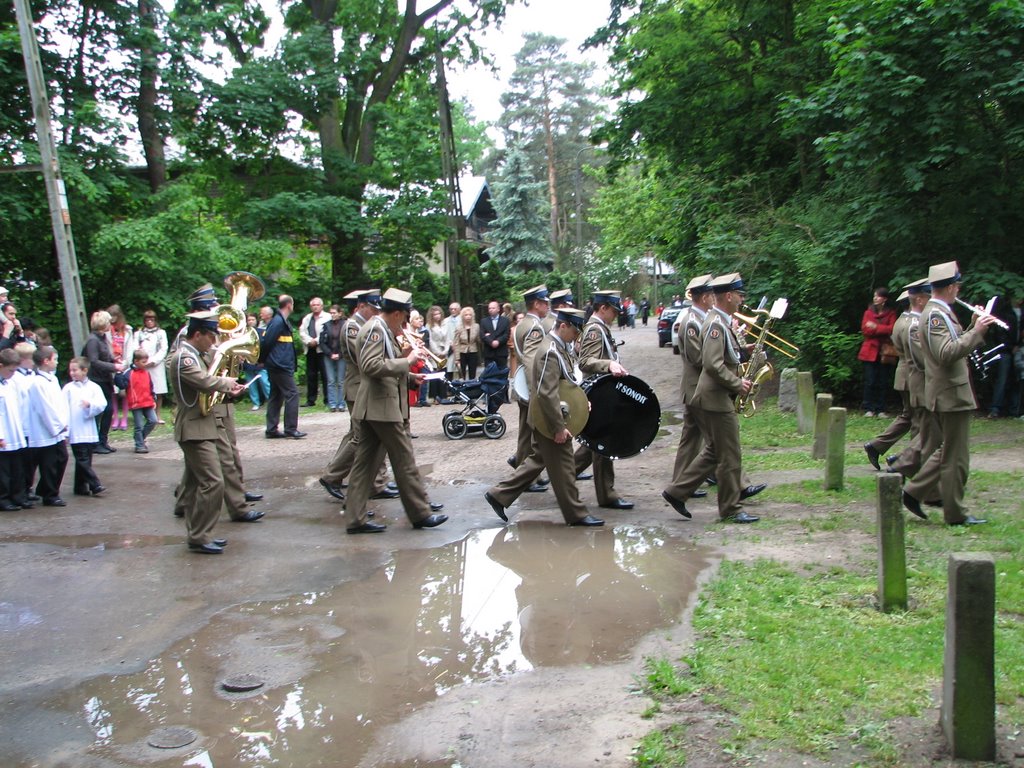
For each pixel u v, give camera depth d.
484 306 27.00
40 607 6.07
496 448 12.29
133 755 4.08
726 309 7.73
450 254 25.33
